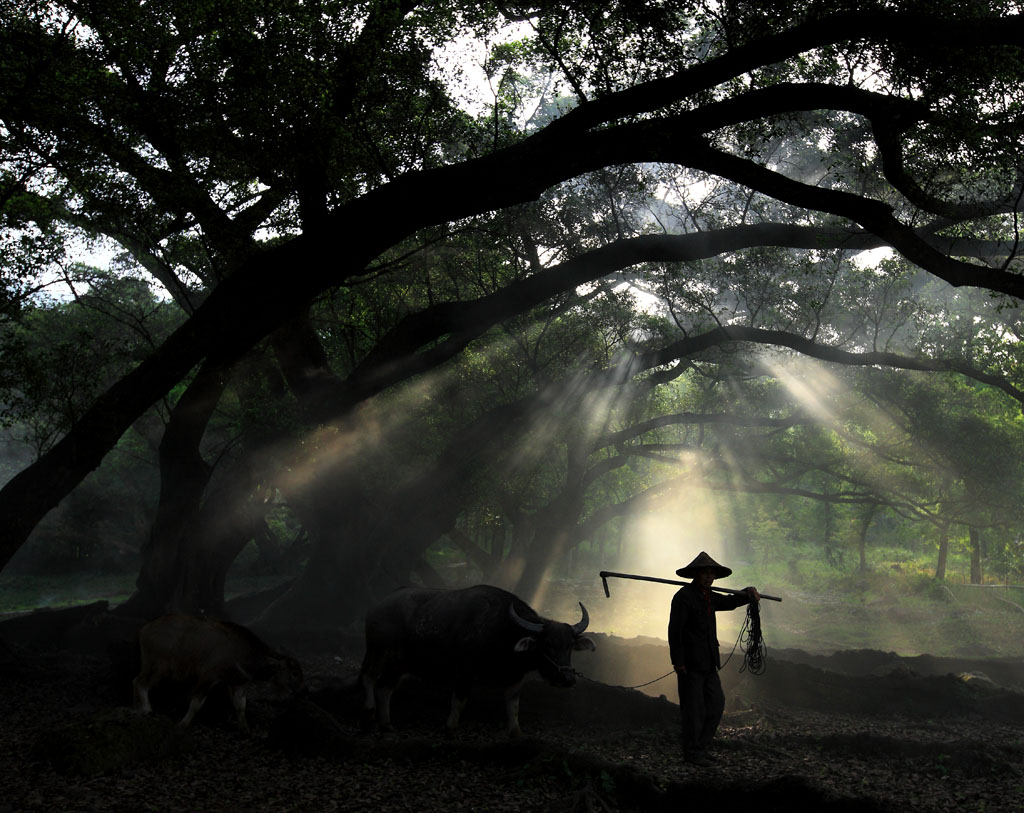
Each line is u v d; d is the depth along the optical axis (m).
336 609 20.22
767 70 15.83
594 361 25.02
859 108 13.45
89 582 43.72
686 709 8.29
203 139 13.88
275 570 45.94
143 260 19.19
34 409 15.67
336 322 20.67
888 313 26.64
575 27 14.01
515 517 30.17
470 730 9.73
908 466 27.72
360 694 10.30
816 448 31.05
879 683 12.48
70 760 7.25
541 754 7.41
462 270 22.39
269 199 16.16
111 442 13.73
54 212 15.27
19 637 17.05
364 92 14.45
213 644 8.95
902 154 14.73
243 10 13.11
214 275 18.81
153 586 18.53
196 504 18.75
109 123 13.86
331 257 13.39
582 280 16.97
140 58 13.30
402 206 13.25
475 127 16.53
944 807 6.73
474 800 6.71
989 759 8.09
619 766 7.01
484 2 14.17
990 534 35.50
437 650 9.23
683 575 8.67
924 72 13.09
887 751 8.76
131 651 11.20
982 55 12.31
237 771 7.61
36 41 12.70
